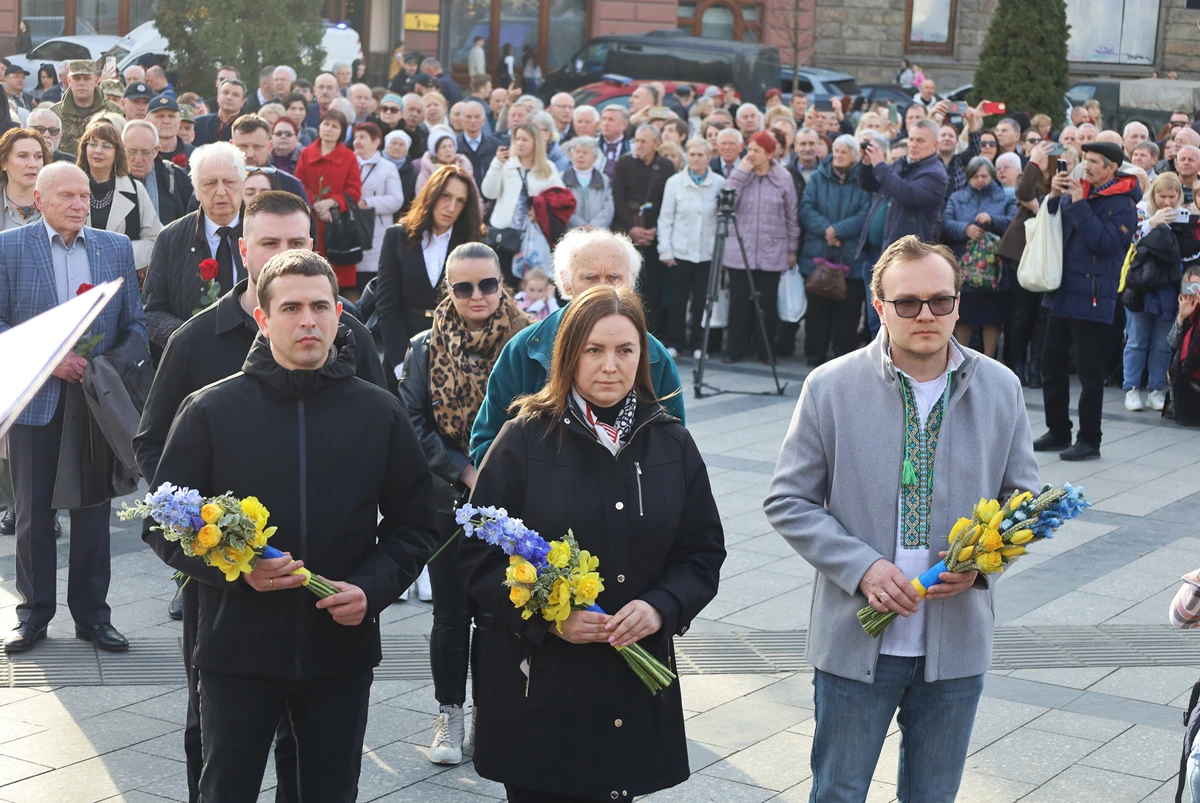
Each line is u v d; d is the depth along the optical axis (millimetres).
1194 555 7336
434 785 4527
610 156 13188
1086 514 8062
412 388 4746
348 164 10914
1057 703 5305
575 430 3391
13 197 6668
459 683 4684
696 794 4473
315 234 10953
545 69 27531
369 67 26062
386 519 3658
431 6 26875
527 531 3184
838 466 3537
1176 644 6004
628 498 3389
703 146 12031
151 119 10508
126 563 6840
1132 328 10945
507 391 4102
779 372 12031
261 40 20312
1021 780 4613
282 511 3412
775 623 6191
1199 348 10133
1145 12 30312
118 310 5734
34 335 2074
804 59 29328
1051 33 19312
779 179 12031
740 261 12102
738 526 7672
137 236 7641
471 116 13203
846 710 3549
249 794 3449
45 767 4574
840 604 3531
